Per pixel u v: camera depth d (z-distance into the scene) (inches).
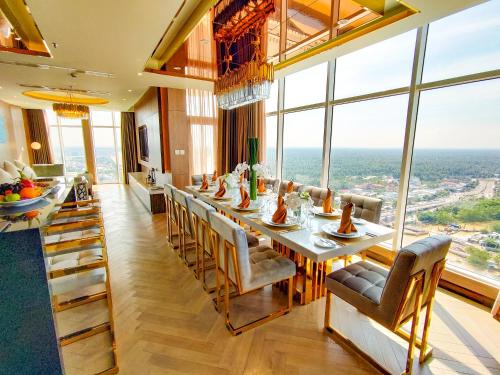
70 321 83.8
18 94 237.8
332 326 82.3
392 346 74.3
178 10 94.0
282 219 88.9
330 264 97.2
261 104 211.5
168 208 143.5
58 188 114.7
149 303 93.4
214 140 234.2
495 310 86.4
